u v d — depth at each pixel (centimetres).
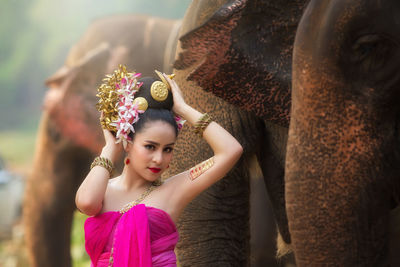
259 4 409
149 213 393
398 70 336
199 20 477
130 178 406
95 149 951
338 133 349
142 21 1001
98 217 396
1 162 1709
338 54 343
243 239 510
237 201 502
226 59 410
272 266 808
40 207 963
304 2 410
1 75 6391
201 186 407
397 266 574
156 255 391
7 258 1309
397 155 350
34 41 6369
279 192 499
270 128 487
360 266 354
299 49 357
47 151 970
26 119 6050
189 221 502
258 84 415
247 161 499
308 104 354
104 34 996
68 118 950
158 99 396
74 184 968
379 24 332
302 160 358
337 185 351
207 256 500
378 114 345
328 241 356
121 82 395
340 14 338
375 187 350
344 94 346
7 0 6412
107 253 392
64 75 962
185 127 494
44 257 954
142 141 392
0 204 1588
